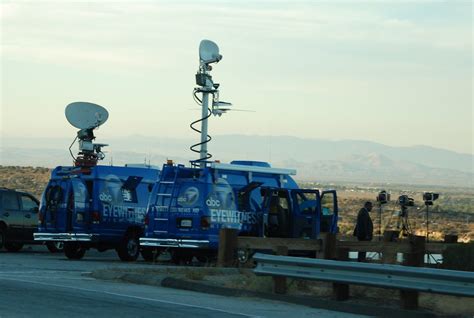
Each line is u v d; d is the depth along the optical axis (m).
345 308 15.78
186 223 24.91
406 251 25.05
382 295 16.80
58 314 13.35
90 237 26.73
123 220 27.30
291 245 23.77
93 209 26.84
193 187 25.00
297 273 16.55
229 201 25.20
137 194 27.86
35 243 31.09
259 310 15.30
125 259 27.27
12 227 30.33
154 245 25.27
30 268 22.03
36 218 31.11
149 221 25.48
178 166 25.28
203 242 24.58
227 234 22.56
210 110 30.70
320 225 26.81
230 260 22.48
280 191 26.23
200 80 30.42
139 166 28.44
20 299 14.80
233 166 25.44
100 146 30.86
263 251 23.92
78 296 15.62
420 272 14.70
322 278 16.19
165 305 15.12
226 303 16.08
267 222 25.89
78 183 27.12
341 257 18.12
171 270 20.42
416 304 15.32
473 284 14.15
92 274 20.17
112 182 27.33
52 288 16.69
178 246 24.86
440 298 17.02
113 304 14.79
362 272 15.57
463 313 15.41
